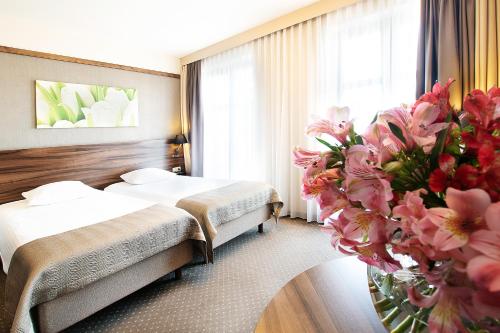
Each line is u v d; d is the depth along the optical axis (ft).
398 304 2.35
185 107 15.01
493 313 1.37
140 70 13.25
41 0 8.66
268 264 7.66
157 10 9.68
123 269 5.55
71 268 4.72
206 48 13.62
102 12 9.68
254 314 5.60
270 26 11.07
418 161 1.84
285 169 11.39
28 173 9.71
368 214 1.91
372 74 9.09
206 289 6.50
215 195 8.54
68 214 7.23
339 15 9.53
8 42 9.45
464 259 1.39
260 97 12.02
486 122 1.61
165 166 14.20
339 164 2.13
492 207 1.29
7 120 9.51
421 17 7.48
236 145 13.28
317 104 10.27
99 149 11.62
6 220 7.10
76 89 10.99
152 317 5.55
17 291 4.65
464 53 6.82
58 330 4.64
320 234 9.74
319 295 3.03
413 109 1.95
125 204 8.12
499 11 6.33
